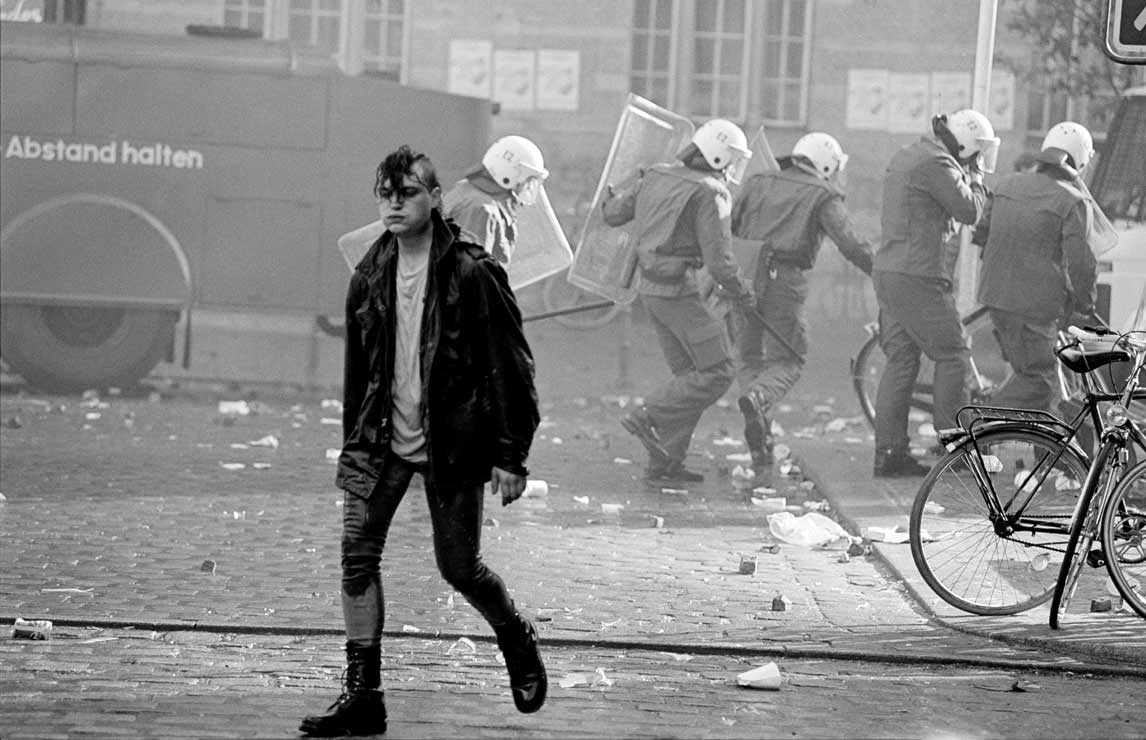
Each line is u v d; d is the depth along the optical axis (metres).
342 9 31.75
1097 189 16.81
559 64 31.94
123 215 21.23
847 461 17.44
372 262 7.62
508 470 7.57
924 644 9.77
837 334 30.55
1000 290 15.49
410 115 21.72
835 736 7.75
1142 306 14.60
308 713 7.87
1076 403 14.48
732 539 13.25
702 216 16.00
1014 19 25.62
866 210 32.03
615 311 29.33
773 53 32.34
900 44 31.88
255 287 21.50
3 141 21.03
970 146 15.88
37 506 13.48
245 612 10.07
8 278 21.03
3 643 9.13
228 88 21.36
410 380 7.59
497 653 9.29
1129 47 10.31
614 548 12.66
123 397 21.17
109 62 21.17
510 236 15.03
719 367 16.22
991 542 10.53
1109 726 8.10
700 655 9.49
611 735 7.65
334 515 13.70
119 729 7.47
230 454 16.80
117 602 10.23
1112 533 10.05
